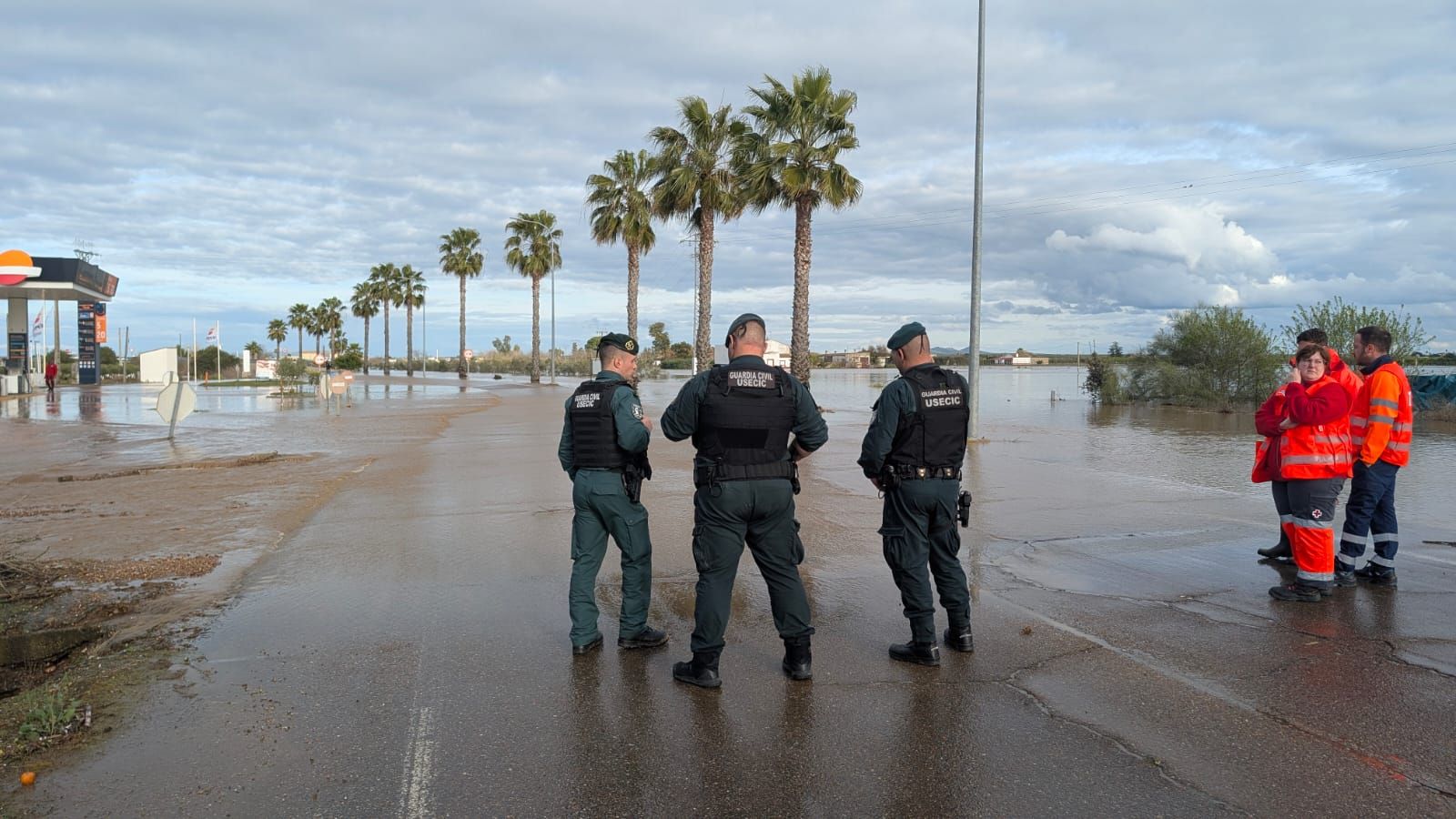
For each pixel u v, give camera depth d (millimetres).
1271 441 6043
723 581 4145
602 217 37188
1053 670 4367
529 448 15039
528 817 3010
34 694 4141
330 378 29453
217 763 3383
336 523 8180
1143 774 3301
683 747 3543
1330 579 5469
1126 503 9180
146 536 7633
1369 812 3033
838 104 24719
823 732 3682
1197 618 5188
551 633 4961
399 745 3549
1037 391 38875
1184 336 28219
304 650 4680
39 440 17234
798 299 25500
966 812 3043
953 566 4578
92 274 39875
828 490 10203
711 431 4121
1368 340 5844
